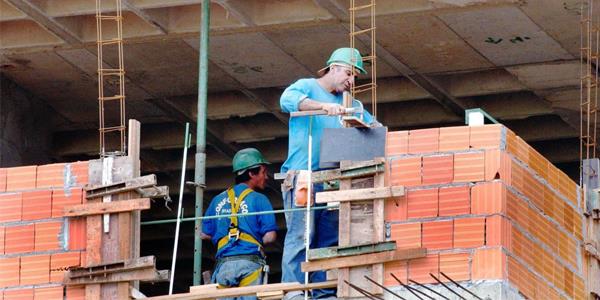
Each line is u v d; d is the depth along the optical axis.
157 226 37.81
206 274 24.95
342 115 21.70
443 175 20.86
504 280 20.39
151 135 35.72
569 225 22.47
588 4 29.44
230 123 35.12
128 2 30.72
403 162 21.05
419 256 20.62
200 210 25.25
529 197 21.41
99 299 21.70
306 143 22.59
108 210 21.95
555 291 21.72
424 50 31.62
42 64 33.12
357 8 27.59
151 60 32.69
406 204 20.88
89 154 35.88
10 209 22.27
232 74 33.12
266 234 24.34
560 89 32.53
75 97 34.47
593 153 32.44
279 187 36.47
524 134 34.25
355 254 20.91
